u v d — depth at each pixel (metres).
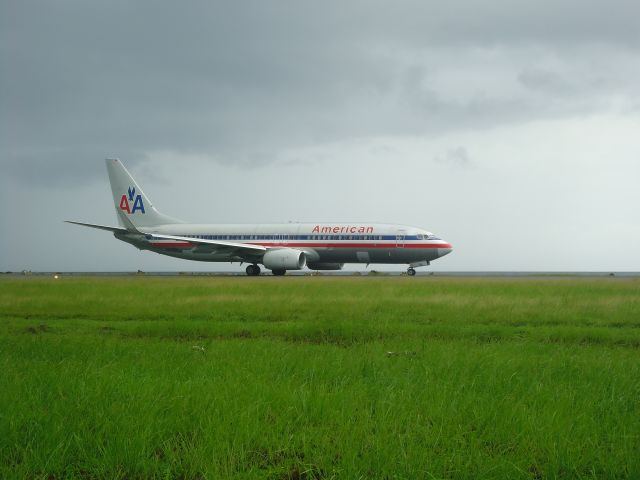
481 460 6.38
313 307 25.64
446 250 63.09
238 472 6.19
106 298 30.36
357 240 64.31
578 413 7.81
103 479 6.14
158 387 9.08
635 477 6.07
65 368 10.65
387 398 8.58
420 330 18.00
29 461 6.34
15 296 31.53
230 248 65.44
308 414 7.79
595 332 17.61
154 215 73.19
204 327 18.17
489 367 10.99
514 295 31.97
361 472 6.16
